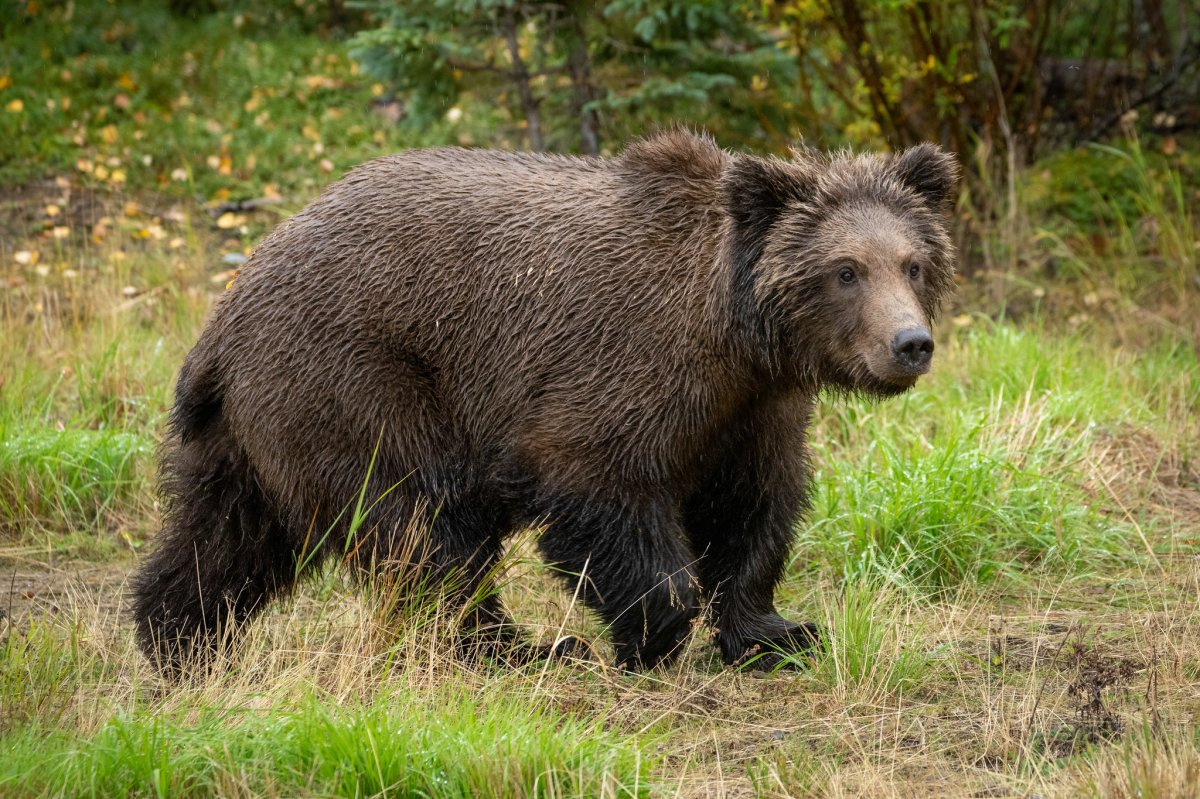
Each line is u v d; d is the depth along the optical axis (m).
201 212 22.81
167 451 10.88
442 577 10.18
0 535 13.58
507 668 10.09
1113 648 10.28
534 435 9.98
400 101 26.84
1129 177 21.45
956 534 12.17
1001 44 20.25
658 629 9.97
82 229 21.75
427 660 9.43
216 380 10.41
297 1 32.31
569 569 10.07
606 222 10.02
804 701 9.55
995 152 20.97
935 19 20.12
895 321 8.95
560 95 21.52
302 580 11.13
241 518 10.49
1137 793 7.39
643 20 19.62
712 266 9.70
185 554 10.48
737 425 10.15
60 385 16.23
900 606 10.99
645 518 9.89
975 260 21.02
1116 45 25.36
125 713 8.45
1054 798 7.62
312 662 9.16
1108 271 19.84
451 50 20.78
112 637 10.69
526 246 10.09
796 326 9.51
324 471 10.13
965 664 10.12
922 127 20.58
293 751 7.75
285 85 27.95
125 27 30.05
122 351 16.45
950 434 13.55
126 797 7.41
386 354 10.13
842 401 14.82
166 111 26.33
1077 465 13.72
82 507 13.95
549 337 9.92
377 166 10.62
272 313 10.17
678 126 10.77
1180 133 23.28
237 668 9.62
